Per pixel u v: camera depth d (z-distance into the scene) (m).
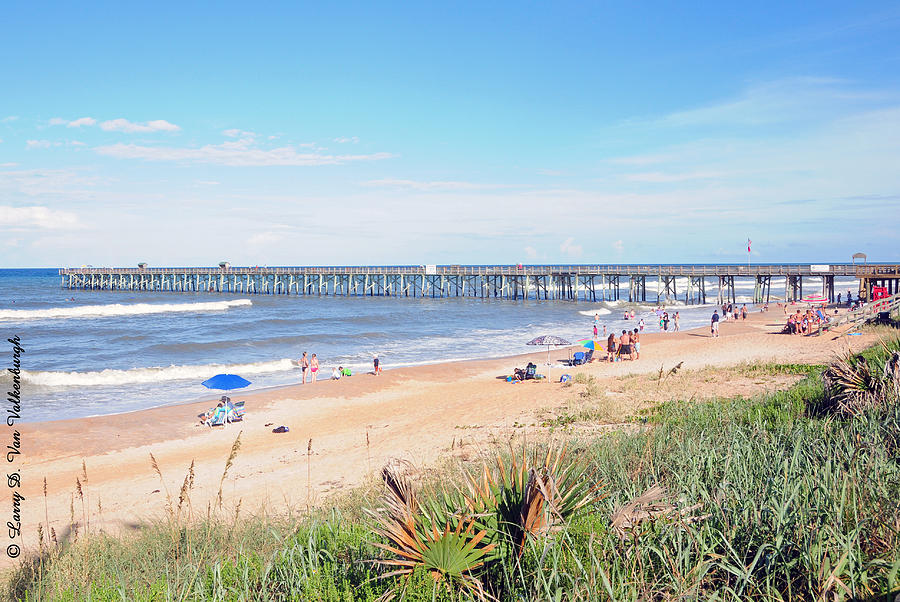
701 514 4.59
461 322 57.94
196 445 19.84
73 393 28.08
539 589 3.71
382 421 21.45
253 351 40.41
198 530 8.41
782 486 4.92
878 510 4.23
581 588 3.72
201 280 116.38
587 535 4.18
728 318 51.62
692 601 3.60
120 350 40.22
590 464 6.83
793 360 24.20
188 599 5.07
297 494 13.30
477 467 8.93
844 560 3.41
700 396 17.77
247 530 8.39
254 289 108.00
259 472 16.05
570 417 16.67
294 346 42.59
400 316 63.25
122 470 17.23
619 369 28.89
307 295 99.69
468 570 3.98
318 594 4.35
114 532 11.34
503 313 66.88
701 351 32.53
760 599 3.79
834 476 4.85
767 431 8.59
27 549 10.39
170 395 27.67
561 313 66.19
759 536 4.28
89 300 85.50
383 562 4.05
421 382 29.27
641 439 8.66
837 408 9.37
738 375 21.14
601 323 55.28
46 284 124.75
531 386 25.83
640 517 4.23
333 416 23.19
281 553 5.53
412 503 4.32
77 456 18.66
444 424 19.17
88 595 5.67
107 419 22.83
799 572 3.90
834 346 27.05
